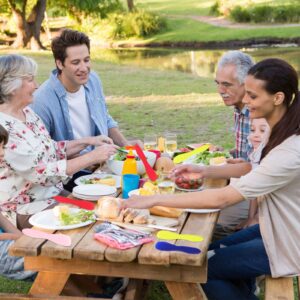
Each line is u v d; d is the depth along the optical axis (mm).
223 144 7062
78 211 2828
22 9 22953
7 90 3277
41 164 3262
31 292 2680
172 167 3580
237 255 2820
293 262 2703
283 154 2576
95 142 3883
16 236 2979
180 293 2543
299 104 2611
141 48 23719
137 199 2727
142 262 2387
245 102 2672
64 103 4117
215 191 2676
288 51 19156
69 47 3975
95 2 25766
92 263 2553
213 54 19672
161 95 10969
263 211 2713
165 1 39188
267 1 30781
